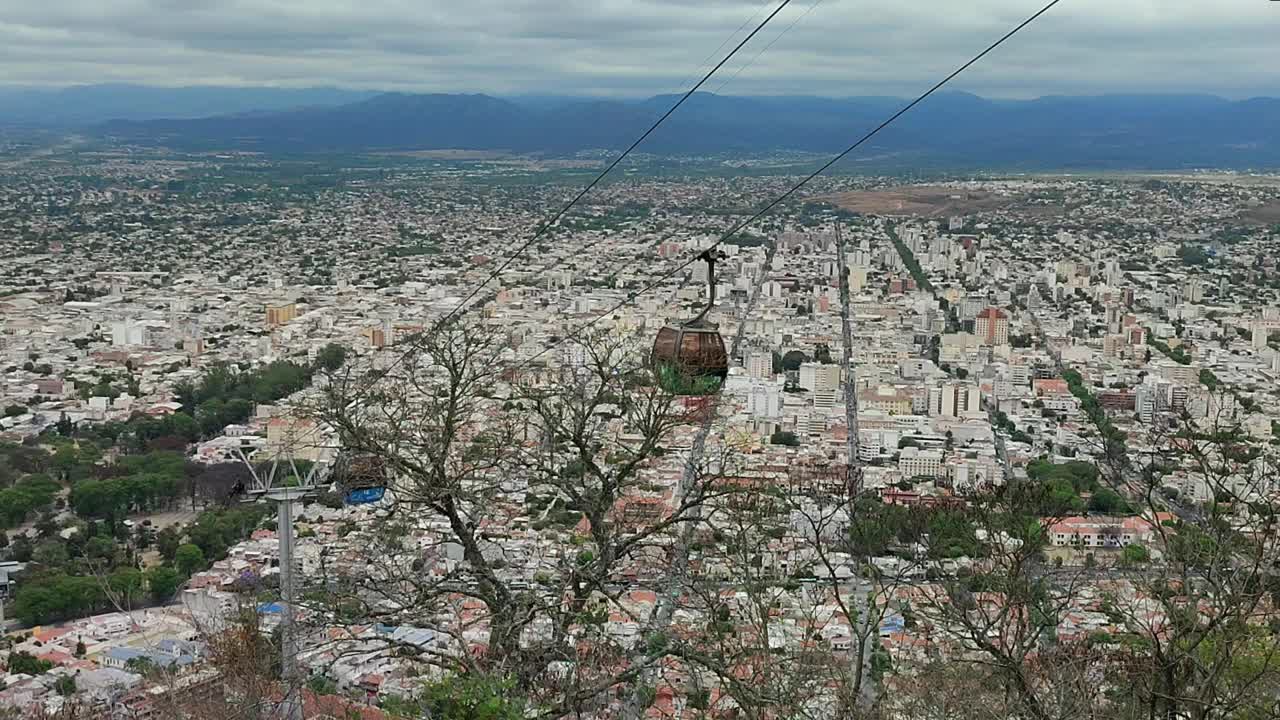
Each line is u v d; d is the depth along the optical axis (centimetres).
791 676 3250
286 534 3709
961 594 3659
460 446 4244
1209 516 3366
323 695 3822
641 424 3709
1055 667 3206
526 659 3138
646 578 4119
